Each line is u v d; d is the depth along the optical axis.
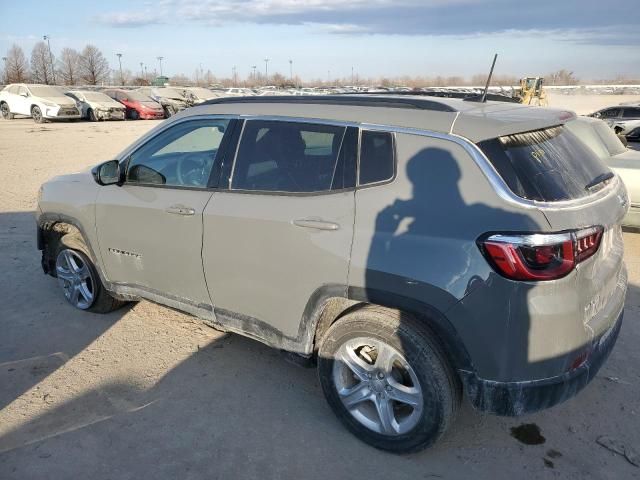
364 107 3.00
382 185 2.79
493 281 2.46
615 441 3.11
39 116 25.95
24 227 7.32
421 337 2.70
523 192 2.49
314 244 2.93
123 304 4.79
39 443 3.02
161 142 3.80
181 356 3.99
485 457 2.97
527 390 2.55
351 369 3.00
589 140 7.23
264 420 3.26
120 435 3.09
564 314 2.47
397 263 2.66
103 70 83.12
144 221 3.74
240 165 3.35
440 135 2.68
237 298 3.39
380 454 2.98
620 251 3.11
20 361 3.88
